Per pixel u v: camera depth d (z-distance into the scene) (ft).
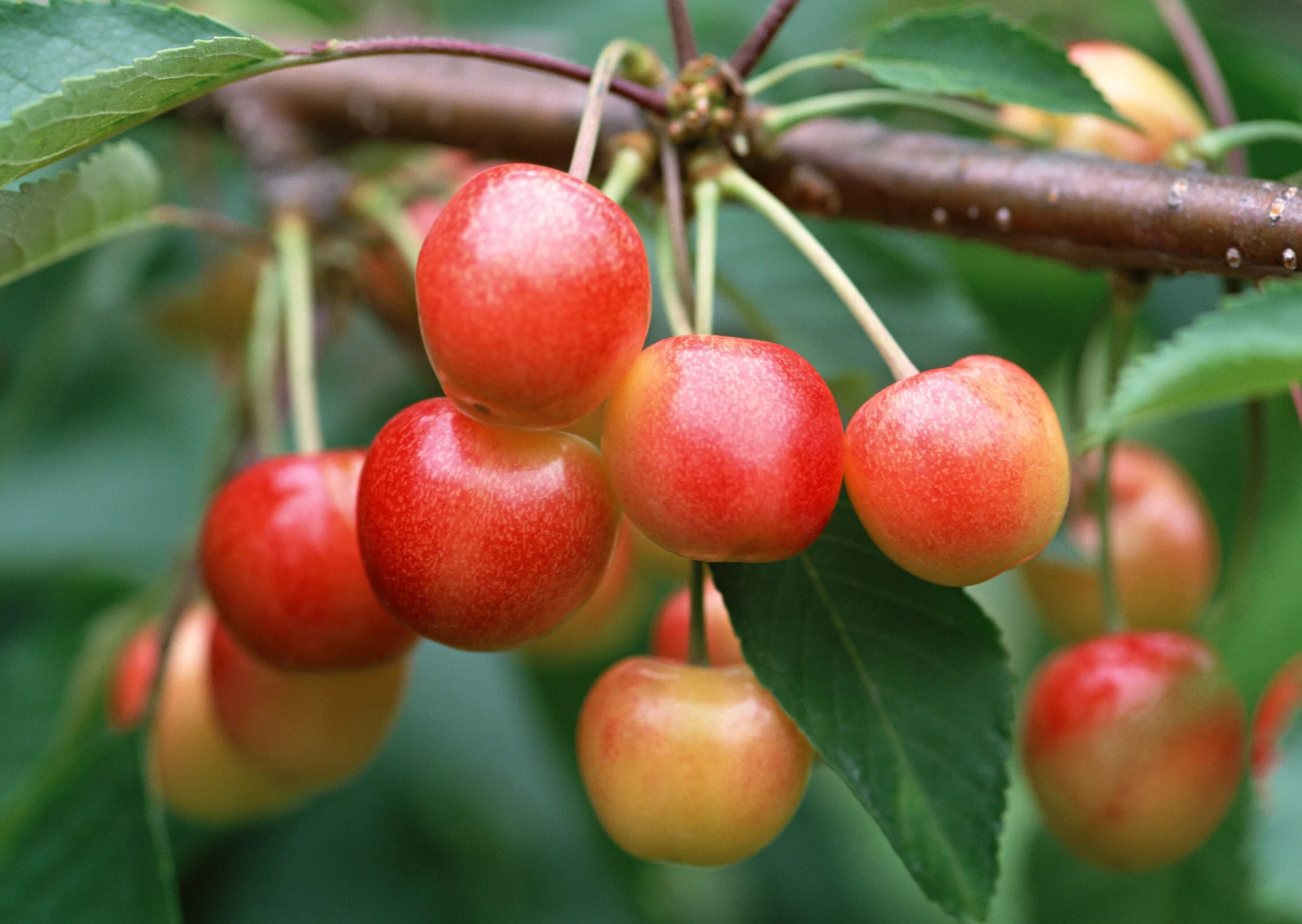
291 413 1.62
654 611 1.71
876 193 1.21
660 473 1.05
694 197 1.17
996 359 1.08
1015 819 2.23
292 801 1.37
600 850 1.65
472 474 1.07
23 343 1.51
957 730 1.11
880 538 1.07
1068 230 1.17
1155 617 1.36
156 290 1.54
